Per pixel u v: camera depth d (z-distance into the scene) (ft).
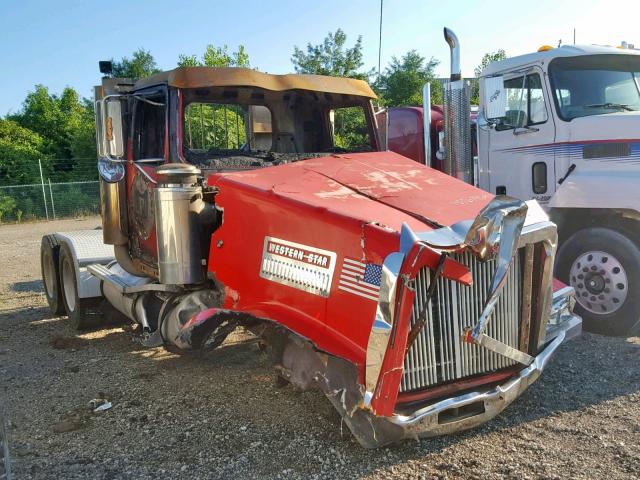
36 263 43.11
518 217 11.07
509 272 12.07
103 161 17.38
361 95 19.22
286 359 12.02
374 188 13.50
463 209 12.44
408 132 32.48
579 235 20.35
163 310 16.42
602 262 19.77
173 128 16.42
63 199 89.15
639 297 19.08
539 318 12.73
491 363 12.03
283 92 18.51
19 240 60.95
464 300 11.33
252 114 18.11
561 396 14.85
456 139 23.40
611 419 13.53
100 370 18.29
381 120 20.02
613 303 19.62
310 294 12.02
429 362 11.19
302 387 11.64
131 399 15.75
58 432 13.82
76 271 22.30
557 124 21.47
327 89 18.40
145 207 18.08
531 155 22.52
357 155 16.65
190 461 12.24
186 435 13.44
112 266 21.61
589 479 11.07
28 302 29.37
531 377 12.30
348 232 11.35
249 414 14.38
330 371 11.02
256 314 12.55
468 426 11.60
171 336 15.90
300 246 12.32
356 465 11.78
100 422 14.37
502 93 21.98
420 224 11.55
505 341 12.21
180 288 16.22
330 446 12.57
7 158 102.17
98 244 23.48
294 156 17.30
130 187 19.15
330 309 11.59
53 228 73.15
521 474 11.29
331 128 19.61
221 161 16.24
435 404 11.03
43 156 106.52
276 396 15.39
